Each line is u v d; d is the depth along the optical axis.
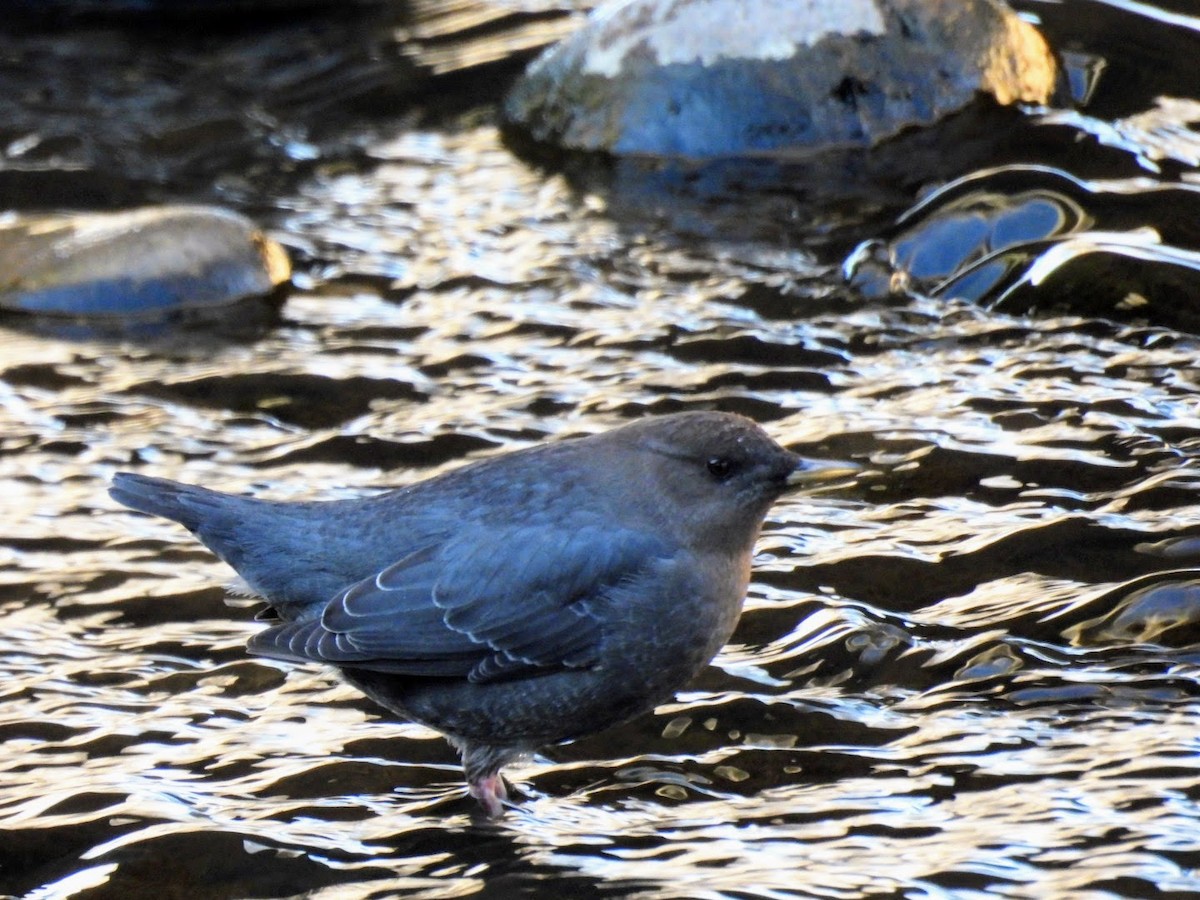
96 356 12.92
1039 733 7.97
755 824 7.51
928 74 15.47
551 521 8.01
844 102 15.38
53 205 15.13
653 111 15.52
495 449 11.34
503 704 8.05
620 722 8.27
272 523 8.43
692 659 8.12
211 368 12.67
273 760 8.35
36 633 9.55
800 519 10.22
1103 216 13.34
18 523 10.70
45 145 16.22
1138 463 10.43
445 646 7.98
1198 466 10.29
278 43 18.36
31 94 17.33
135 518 10.79
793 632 9.10
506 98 16.69
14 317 13.51
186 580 10.07
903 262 13.32
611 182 15.30
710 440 7.94
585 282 13.64
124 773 8.20
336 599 8.01
